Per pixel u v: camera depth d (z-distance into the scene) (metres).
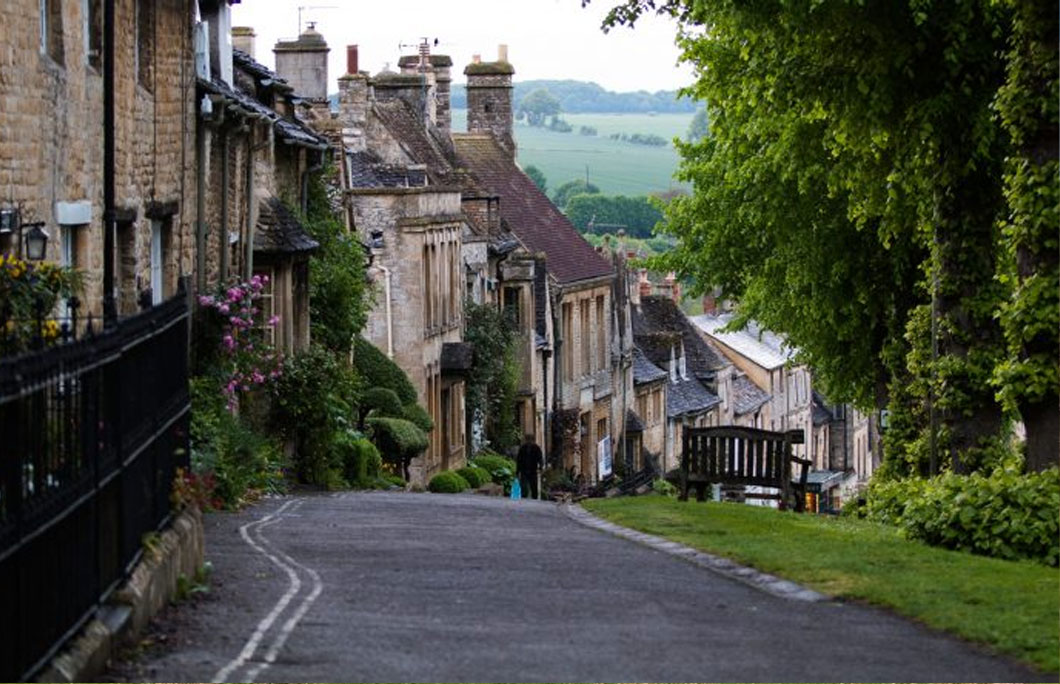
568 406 70.38
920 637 13.14
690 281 60.22
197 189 31.25
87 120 22.97
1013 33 23.92
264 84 40.28
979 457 28.06
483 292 63.22
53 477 10.62
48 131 20.86
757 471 26.94
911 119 27.36
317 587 15.00
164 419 14.98
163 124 28.27
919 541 19.62
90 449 11.50
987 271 28.45
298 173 41.88
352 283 44.00
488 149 75.38
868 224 40.00
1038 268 22.53
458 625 13.22
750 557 17.48
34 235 18.78
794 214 40.69
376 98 65.19
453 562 17.23
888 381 43.31
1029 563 18.34
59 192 21.45
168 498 15.27
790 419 101.50
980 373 28.12
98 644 11.16
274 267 37.28
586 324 73.44
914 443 34.78
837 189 34.97
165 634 12.54
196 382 27.84
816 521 23.61
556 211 75.69
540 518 24.45
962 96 27.00
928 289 34.22
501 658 11.95
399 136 63.47
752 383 96.69
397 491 37.94
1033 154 22.69
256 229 37.00
